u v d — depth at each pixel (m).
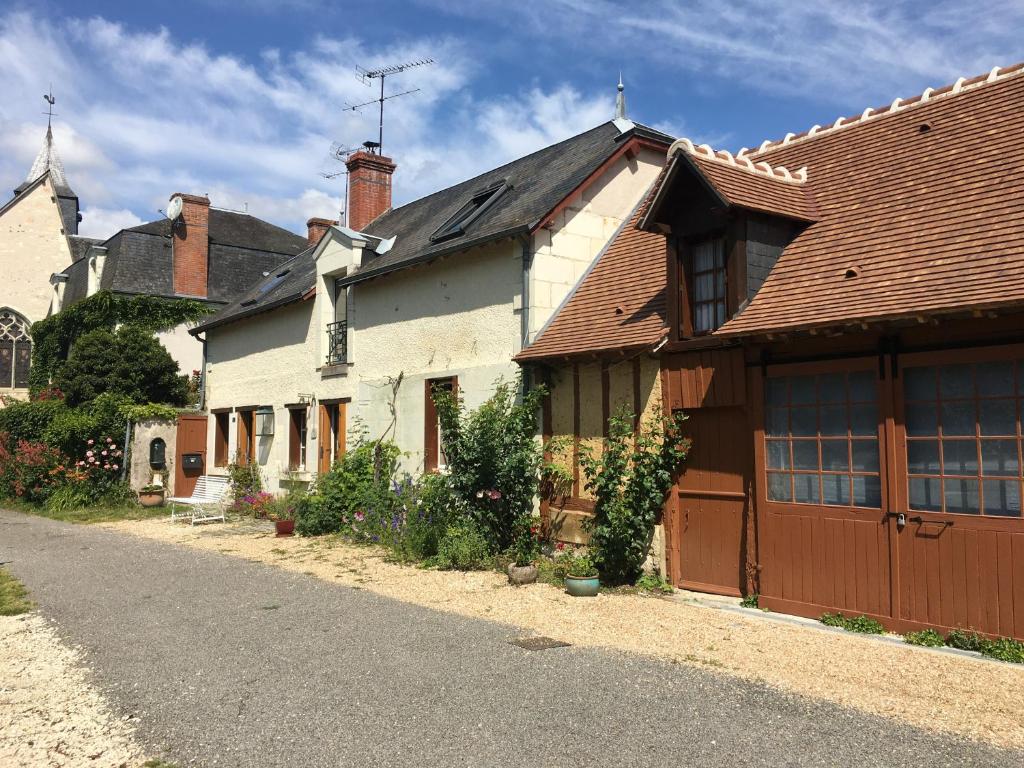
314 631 6.40
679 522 8.01
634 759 3.91
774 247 7.67
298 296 14.88
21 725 4.47
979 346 5.79
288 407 15.52
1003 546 5.63
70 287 27.27
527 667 5.36
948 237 6.44
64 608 7.39
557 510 9.31
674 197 7.96
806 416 6.88
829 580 6.61
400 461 12.12
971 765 3.78
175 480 18.09
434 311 11.67
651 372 8.23
